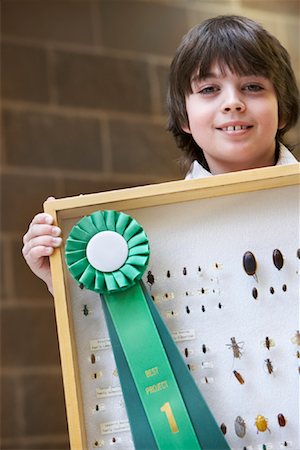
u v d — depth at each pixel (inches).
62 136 126.3
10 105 124.1
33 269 50.1
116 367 47.8
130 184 129.2
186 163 59.6
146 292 48.4
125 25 133.0
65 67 128.1
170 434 46.9
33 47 126.8
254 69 53.2
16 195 122.3
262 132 53.1
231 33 53.9
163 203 49.6
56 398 119.7
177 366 47.6
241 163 54.0
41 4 128.3
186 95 55.1
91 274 47.6
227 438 47.8
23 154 123.7
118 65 131.6
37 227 48.6
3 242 120.8
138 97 131.9
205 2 138.5
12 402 117.3
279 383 48.5
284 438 48.1
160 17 135.5
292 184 49.7
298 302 49.2
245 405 48.2
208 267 49.3
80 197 48.6
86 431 47.9
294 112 58.1
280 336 48.9
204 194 49.3
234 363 48.6
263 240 49.6
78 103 128.1
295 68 141.6
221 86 53.5
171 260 49.3
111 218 48.2
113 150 129.1
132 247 48.1
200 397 47.3
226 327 48.9
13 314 119.7
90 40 130.4
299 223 49.7
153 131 132.3
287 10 143.7
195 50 54.2
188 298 49.1
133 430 47.1
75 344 48.5
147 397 47.3
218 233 49.6
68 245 47.9
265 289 49.2
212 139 53.6
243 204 49.8
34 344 120.0
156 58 134.0
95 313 48.9
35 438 117.3
